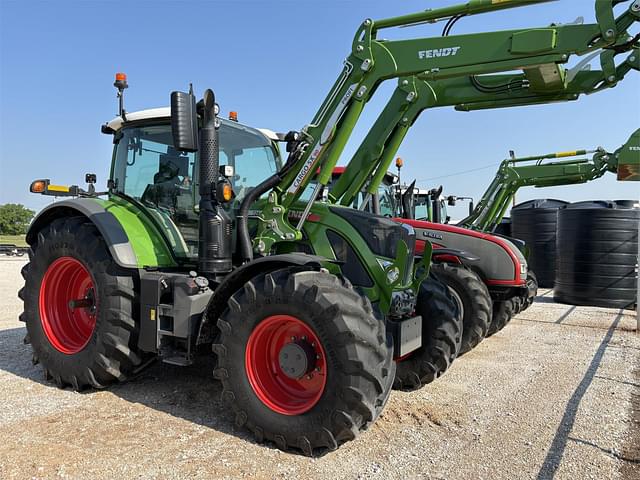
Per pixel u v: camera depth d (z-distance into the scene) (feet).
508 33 10.61
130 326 12.32
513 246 20.79
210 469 8.84
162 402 12.19
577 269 29.99
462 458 9.50
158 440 10.03
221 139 13.53
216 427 10.74
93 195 15.81
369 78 11.64
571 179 32.19
